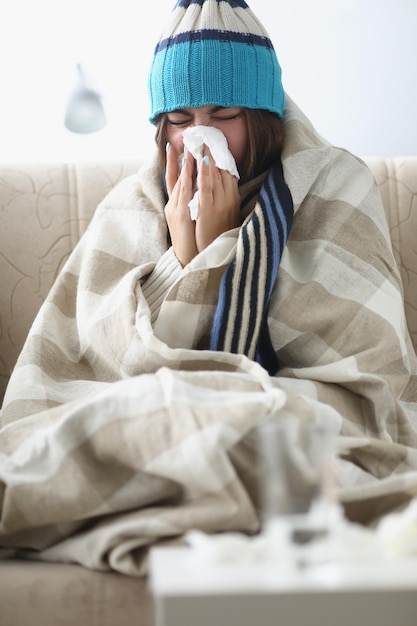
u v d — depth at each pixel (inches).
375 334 60.8
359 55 91.0
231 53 65.6
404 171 79.0
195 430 43.0
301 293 61.4
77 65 89.0
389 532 32.7
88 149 92.9
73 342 66.2
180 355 55.9
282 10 91.1
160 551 33.7
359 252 63.6
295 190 64.8
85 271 68.3
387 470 52.7
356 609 29.1
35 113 92.9
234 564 31.7
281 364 62.3
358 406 59.0
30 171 79.4
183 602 28.8
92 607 42.0
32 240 77.3
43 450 46.5
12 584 42.4
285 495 31.0
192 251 64.7
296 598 29.0
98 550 42.7
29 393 59.5
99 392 51.5
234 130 66.6
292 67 91.6
